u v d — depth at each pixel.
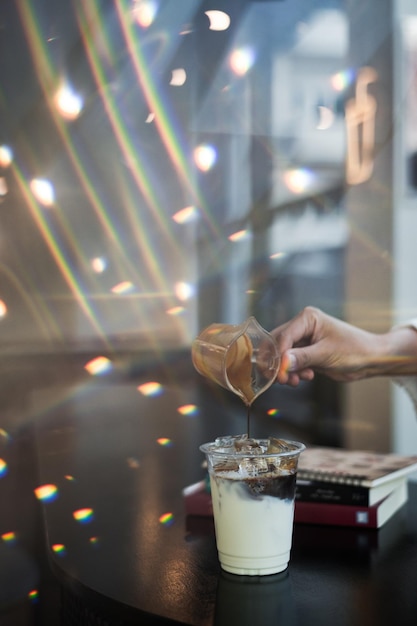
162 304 2.74
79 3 2.45
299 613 0.69
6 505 1.77
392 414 2.43
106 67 2.55
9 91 2.41
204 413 2.12
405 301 2.41
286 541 0.81
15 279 2.40
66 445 1.65
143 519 1.02
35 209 2.45
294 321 1.33
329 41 2.52
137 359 2.50
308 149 2.67
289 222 2.78
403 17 2.33
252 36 2.64
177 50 2.62
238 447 0.84
